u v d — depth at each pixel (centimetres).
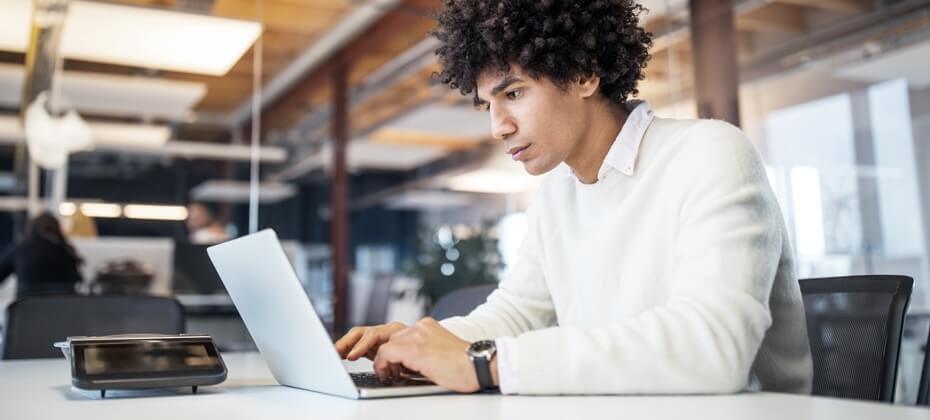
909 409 68
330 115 664
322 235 1095
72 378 86
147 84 503
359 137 803
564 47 100
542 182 127
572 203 119
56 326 172
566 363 80
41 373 122
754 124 488
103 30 445
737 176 94
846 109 514
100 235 525
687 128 105
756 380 103
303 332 85
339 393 84
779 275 102
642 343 81
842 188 511
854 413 66
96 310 176
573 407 72
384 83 622
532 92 102
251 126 608
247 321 100
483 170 895
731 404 73
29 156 452
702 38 445
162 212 583
